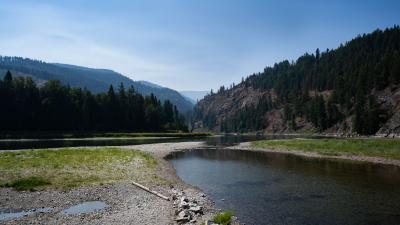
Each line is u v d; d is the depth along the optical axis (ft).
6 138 373.40
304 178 110.63
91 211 67.05
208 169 136.56
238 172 126.82
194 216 63.87
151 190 86.99
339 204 75.61
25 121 422.41
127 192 84.79
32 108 435.53
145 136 460.14
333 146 202.18
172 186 95.50
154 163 141.69
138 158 149.18
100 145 268.41
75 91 512.63
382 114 483.92
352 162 151.12
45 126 438.81
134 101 572.51
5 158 130.11
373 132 473.26
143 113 566.77
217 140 393.50
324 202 77.66
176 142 331.36
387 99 507.71
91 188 87.15
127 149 190.80
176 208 69.36
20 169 106.22
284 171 127.03
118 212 66.28
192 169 137.18
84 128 474.90
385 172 120.57
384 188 92.53
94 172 108.88
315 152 192.65
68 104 470.80
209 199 81.41
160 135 481.87
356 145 195.42
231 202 78.64
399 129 432.66
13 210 67.36
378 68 568.41
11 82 439.63
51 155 142.82
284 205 75.31
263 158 176.65
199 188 96.22
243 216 66.69
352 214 67.72
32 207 69.56
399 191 88.53
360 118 494.59
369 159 157.17
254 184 101.81
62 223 58.39
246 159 172.76
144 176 108.06
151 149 230.07
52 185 88.69
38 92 454.40
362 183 100.07
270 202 78.28
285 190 91.97
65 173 104.22
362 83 582.35
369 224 61.41
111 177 102.83
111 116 512.63
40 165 114.93
